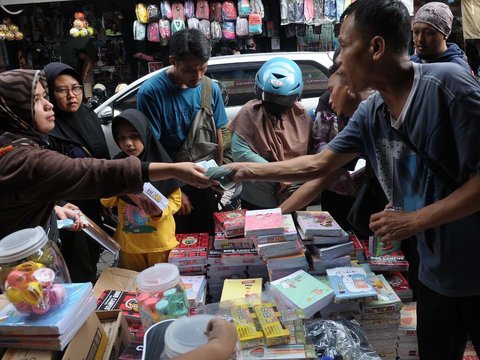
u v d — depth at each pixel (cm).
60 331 112
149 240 225
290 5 626
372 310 175
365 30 126
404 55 130
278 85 219
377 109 150
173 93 253
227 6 625
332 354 146
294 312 150
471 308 149
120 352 136
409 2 600
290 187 242
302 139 238
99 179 131
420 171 142
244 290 182
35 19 647
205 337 94
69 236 239
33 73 149
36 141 151
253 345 131
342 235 186
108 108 421
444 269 145
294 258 183
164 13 617
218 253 205
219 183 166
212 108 269
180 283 144
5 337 114
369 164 186
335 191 233
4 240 122
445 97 122
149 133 235
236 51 653
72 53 611
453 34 633
